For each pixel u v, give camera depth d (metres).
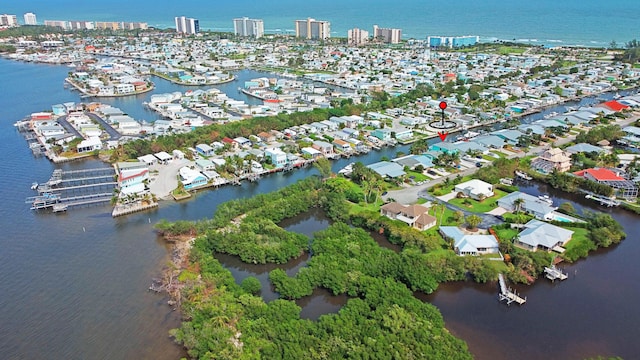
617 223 144.12
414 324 97.62
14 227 155.50
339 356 88.81
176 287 117.94
